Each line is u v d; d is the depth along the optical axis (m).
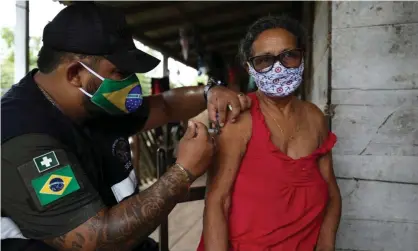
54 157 1.02
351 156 2.00
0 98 1.11
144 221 1.07
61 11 1.14
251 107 1.33
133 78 1.22
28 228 1.01
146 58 1.19
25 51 2.80
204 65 5.65
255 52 1.29
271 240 1.27
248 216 1.27
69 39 1.08
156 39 5.88
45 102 1.10
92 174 1.21
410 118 1.92
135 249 1.50
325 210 1.46
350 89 1.97
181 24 5.20
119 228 1.04
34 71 1.22
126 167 1.42
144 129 1.67
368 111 1.96
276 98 1.32
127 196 1.37
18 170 0.98
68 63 1.10
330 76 2.00
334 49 1.98
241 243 1.29
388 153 1.96
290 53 1.26
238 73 5.22
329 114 2.01
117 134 1.43
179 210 4.33
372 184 1.99
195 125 1.17
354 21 1.94
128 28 1.21
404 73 1.90
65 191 1.02
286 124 1.35
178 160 1.16
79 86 1.13
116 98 1.18
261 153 1.27
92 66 1.11
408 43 1.89
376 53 1.93
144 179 5.93
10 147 0.99
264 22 1.30
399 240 1.98
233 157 1.27
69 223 1.02
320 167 1.46
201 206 4.45
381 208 1.99
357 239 2.03
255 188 1.27
